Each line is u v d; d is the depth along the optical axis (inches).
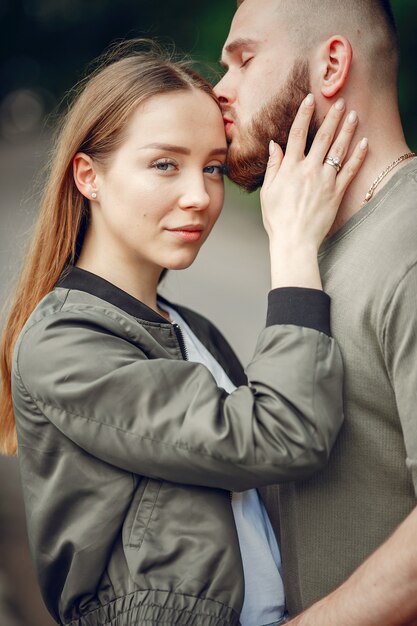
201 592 76.5
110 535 78.7
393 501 78.4
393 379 74.1
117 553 78.9
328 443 75.1
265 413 74.5
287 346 75.8
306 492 81.3
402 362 72.9
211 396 76.2
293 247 80.5
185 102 84.0
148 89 83.8
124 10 454.6
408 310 72.9
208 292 372.2
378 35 85.0
